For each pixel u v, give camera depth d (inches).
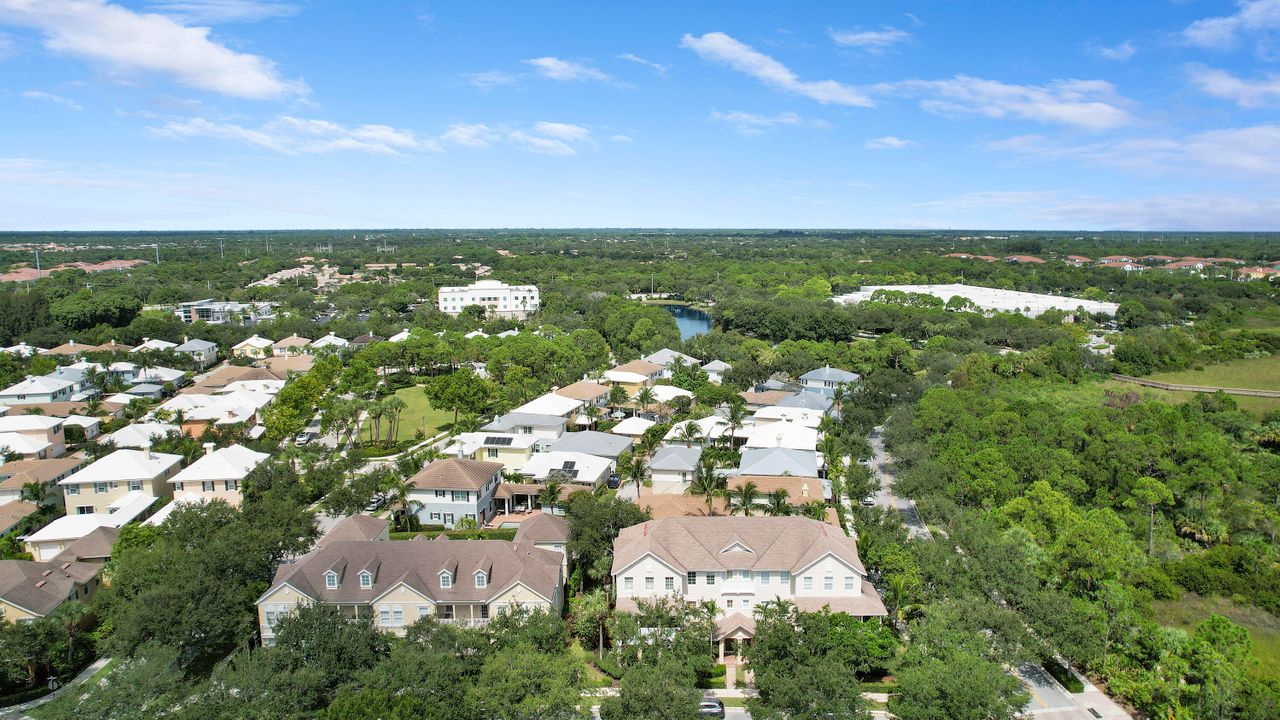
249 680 2100.1
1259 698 2190.0
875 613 2763.3
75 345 7785.4
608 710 2162.9
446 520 3868.1
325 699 2181.3
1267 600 3051.2
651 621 2598.4
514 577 2775.6
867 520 3479.3
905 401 5634.8
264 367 7190.0
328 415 5196.9
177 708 2075.5
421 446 5295.3
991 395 5821.9
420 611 2746.1
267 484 3998.5
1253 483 4001.0
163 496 4175.7
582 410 5772.6
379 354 7608.3
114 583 2792.8
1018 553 2901.1
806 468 4148.6
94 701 2031.3
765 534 2977.4
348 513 3688.5
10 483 3949.3
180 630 2426.2
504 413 5703.7
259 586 2817.4
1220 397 5531.5
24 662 2455.7
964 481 3747.5
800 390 6382.9
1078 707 2425.0
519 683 2113.7
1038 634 2623.0
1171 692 2329.0
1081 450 4443.9
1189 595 3164.4
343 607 2733.8
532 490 4077.3
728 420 5073.8
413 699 2004.2
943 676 2203.5
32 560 3334.2
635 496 4156.0
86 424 5162.4
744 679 2600.9
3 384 5999.0
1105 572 2832.2
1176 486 3843.5
